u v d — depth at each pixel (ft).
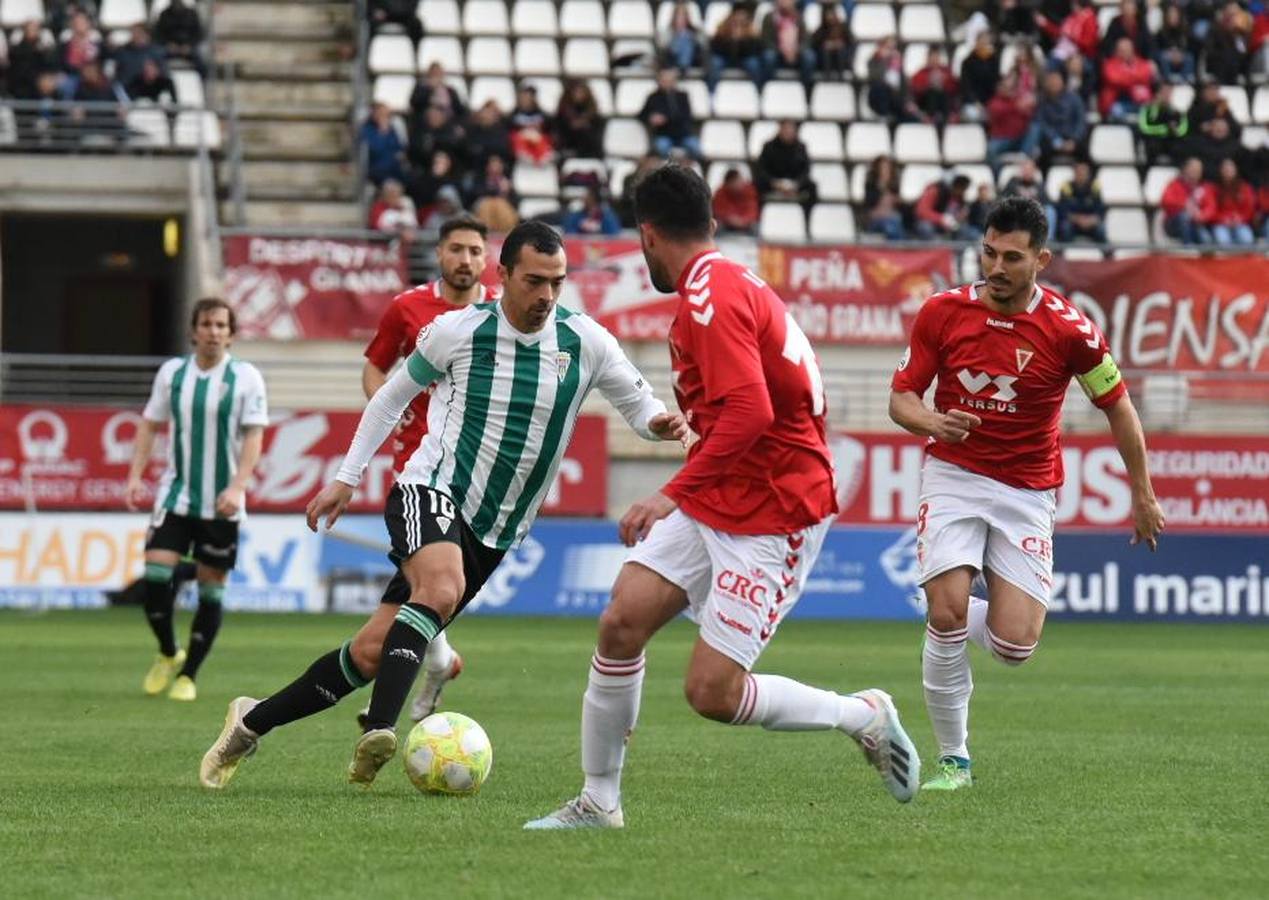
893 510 260.01
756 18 337.52
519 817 79.00
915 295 278.05
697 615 73.77
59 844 71.87
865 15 343.46
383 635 88.43
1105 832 77.10
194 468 139.33
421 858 68.28
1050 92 315.58
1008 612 92.58
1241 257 280.10
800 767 100.01
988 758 105.91
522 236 83.05
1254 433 273.13
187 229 295.48
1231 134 313.94
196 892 62.03
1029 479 92.79
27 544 247.91
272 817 78.95
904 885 63.72
